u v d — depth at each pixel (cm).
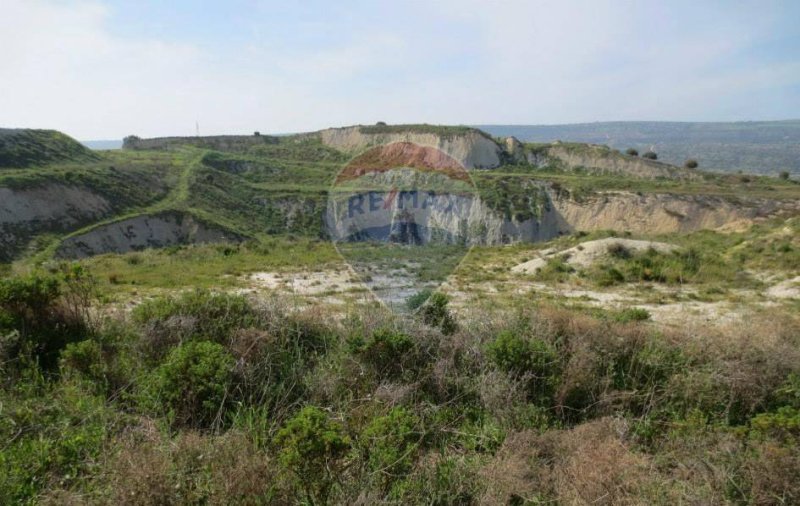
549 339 655
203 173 7588
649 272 1558
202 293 727
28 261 4072
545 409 545
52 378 552
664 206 6178
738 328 739
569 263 1712
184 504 354
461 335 654
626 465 423
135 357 601
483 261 2003
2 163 5816
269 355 593
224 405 511
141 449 398
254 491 362
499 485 402
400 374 583
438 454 452
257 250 2194
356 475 400
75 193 5500
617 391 577
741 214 5850
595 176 8594
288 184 8144
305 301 1010
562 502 394
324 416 413
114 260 1970
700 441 487
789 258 1614
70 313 663
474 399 562
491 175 7450
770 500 401
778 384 584
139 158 8338
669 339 667
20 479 366
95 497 354
